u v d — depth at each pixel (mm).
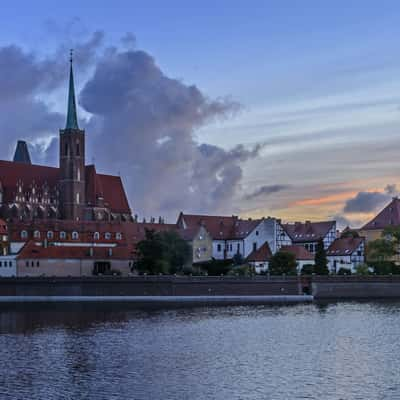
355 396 81188
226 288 196125
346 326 135375
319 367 96062
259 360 100938
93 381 88000
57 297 189000
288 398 80250
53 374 91688
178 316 151875
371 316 152125
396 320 144625
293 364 98125
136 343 115188
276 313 158375
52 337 121250
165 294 192250
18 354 105125
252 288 198125
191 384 86500
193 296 193250
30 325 136375
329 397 80750
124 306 174125
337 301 191750
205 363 98750
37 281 190125
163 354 105438
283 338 120500
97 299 189375
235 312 160375
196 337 121438
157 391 83250
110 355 104500
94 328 132250
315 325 137000
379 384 86438
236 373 92438
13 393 82312
